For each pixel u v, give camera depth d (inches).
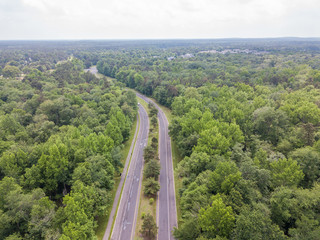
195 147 2952.8
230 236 1600.6
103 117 4301.2
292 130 3198.8
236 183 2004.2
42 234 1835.6
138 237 2298.2
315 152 2385.6
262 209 1727.4
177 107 4960.6
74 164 2684.5
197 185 2299.5
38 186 2434.8
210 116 3639.3
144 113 6063.0
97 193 2333.9
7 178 2082.9
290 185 2103.8
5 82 6205.7
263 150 2736.2
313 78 5816.9
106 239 2273.6
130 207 2714.1
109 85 7066.9
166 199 2839.6
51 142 2925.7
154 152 3646.7
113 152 3255.4
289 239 1537.9
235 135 3093.0
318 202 1785.2
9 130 3553.2
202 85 6589.6
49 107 4276.6
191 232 1823.3
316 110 3329.2
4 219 1822.1
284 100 4483.3
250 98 5310.0
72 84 6845.5
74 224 1814.7
